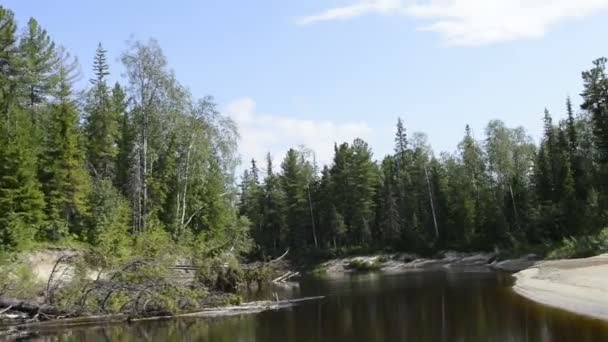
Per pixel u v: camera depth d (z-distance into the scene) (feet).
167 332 78.02
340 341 67.15
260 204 317.22
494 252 228.84
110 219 134.51
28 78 155.53
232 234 172.86
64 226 128.57
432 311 88.94
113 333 78.02
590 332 62.49
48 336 76.38
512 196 250.57
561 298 89.81
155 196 160.86
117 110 177.17
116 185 167.02
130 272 100.99
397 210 287.28
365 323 80.64
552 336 61.62
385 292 126.21
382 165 334.65
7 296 90.33
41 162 130.21
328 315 90.94
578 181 221.25
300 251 297.53
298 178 311.27
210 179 170.60
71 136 133.49
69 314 91.20
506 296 101.19
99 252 109.70
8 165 118.52
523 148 295.28
